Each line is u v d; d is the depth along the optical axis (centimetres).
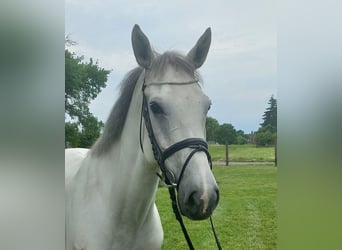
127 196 162
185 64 149
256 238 378
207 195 125
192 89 143
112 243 167
